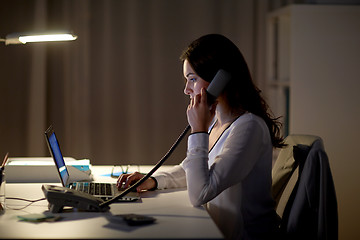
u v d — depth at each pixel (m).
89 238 1.06
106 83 3.53
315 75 2.96
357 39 2.97
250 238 1.47
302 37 2.95
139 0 3.51
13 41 1.91
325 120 2.98
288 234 1.50
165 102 3.58
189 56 1.58
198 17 3.54
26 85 3.42
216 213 1.49
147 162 3.60
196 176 1.40
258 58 3.57
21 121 3.44
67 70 3.49
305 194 1.48
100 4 3.49
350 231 2.98
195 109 1.47
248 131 1.45
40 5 3.38
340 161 2.99
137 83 3.55
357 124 2.99
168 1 3.52
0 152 3.44
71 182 1.84
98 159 3.56
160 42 3.54
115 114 3.55
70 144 3.53
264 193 1.50
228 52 1.56
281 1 3.55
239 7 3.55
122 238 1.06
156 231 1.12
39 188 1.74
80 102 3.52
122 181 1.68
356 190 2.99
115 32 3.51
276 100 3.30
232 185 1.41
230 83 1.55
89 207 1.32
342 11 2.95
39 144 3.44
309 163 1.49
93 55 3.51
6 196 1.58
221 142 1.54
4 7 3.37
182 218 1.26
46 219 1.22
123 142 3.58
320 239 1.44
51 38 1.90
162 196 1.59
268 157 1.50
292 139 1.75
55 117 3.50
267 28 3.32
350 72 2.97
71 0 3.46
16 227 1.16
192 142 1.45
